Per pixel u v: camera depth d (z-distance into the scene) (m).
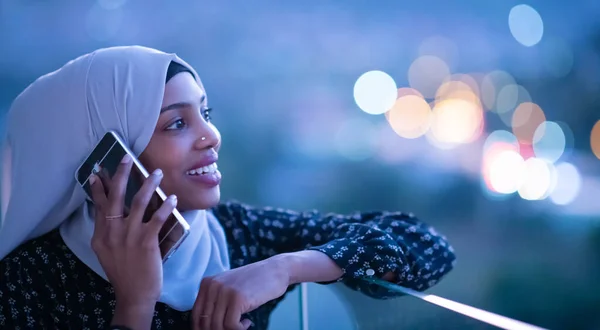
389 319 1.29
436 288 4.60
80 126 1.34
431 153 7.61
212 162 1.38
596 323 4.13
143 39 10.06
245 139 8.02
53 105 1.36
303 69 10.05
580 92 8.87
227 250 1.55
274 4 10.30
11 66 9.16
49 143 1.36
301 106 8.92
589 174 6.77
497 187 6.54
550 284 4.60
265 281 1.25
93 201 1.26
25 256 1.43
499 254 5.17
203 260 1.43
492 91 9.19
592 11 9.44
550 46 9.50
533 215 5.98
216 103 9.13
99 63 1.35
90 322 1.39
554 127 8.12
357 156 7.66
